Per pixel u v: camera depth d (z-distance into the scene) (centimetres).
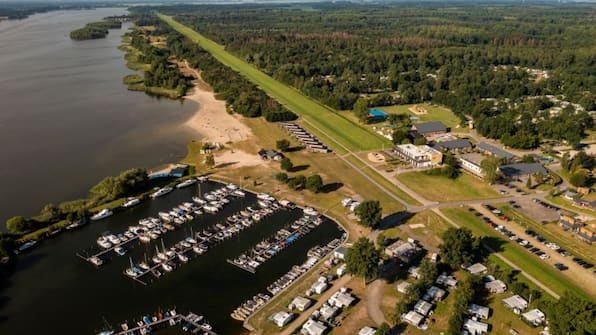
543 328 12594
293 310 13550
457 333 12138
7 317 13450
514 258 15850
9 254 16025
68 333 12862
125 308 13800
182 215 19225
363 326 12812
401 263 15688
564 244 16775
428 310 13275
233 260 16188
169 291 14562
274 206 19962
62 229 17912
